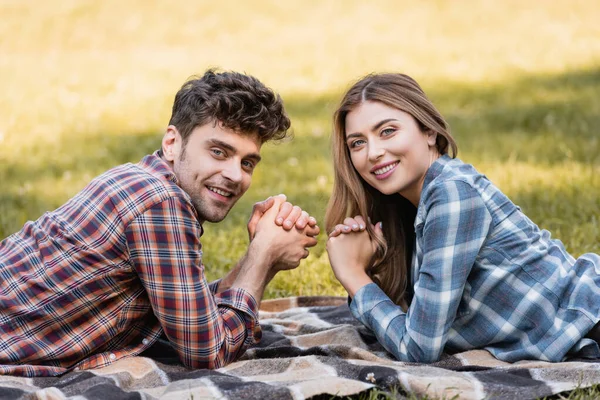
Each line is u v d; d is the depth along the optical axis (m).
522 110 10.20
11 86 13.33
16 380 2.98
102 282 3.13
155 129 10.09
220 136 3.19
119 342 3.27
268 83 13.27
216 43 17.58
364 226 3.58
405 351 3.29
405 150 3.38
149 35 18.62
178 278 3.10
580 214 5.65
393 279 3.69
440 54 15.34
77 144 9.30
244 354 3.45
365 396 2.86
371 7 20.83
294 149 8.60
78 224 3.17
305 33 18.23
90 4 21.69
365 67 14.34
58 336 3.14
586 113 9.70
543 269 3.33
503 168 7.30
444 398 2.79
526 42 16.14
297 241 3.50
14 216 6.31
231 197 3.28
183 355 3.18
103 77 14.17
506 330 3.33
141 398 2.81
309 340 3.66
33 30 19.16
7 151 8.98
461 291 3.25
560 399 2.85
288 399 2.78
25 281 3.14
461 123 9.73
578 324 3.25
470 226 3.24
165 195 3.12
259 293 3.42
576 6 19.64
